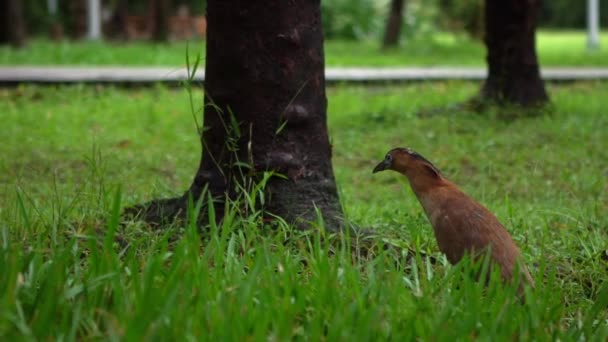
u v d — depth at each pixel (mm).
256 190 5883
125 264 4902
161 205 6910
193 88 18359
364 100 17719
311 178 6625
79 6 36125
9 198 7531
